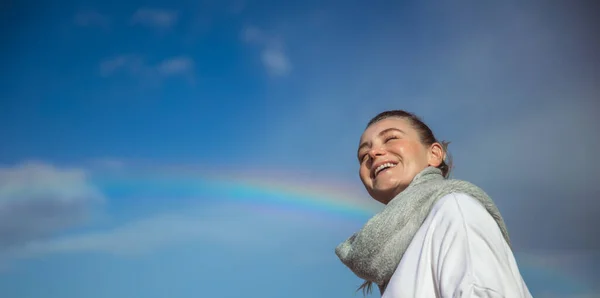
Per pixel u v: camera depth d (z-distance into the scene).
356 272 1.91
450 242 1.59
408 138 2.18
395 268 1.78
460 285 1.46
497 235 1.61
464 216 1.64
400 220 1.80
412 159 2.15
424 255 1.66
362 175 2.24
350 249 1.94
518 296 1.47
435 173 2.08
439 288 1.55
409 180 2.12
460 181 1.84
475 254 1.54
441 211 1.71
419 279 1.63
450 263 1.55
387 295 1.68
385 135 2.20
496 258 1.54
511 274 1.52
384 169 2.16
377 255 1.81
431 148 2.22
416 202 1.81
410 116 2.28
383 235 1.81
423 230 1.73
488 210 1.77
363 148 2.26
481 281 1.46
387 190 2.14
